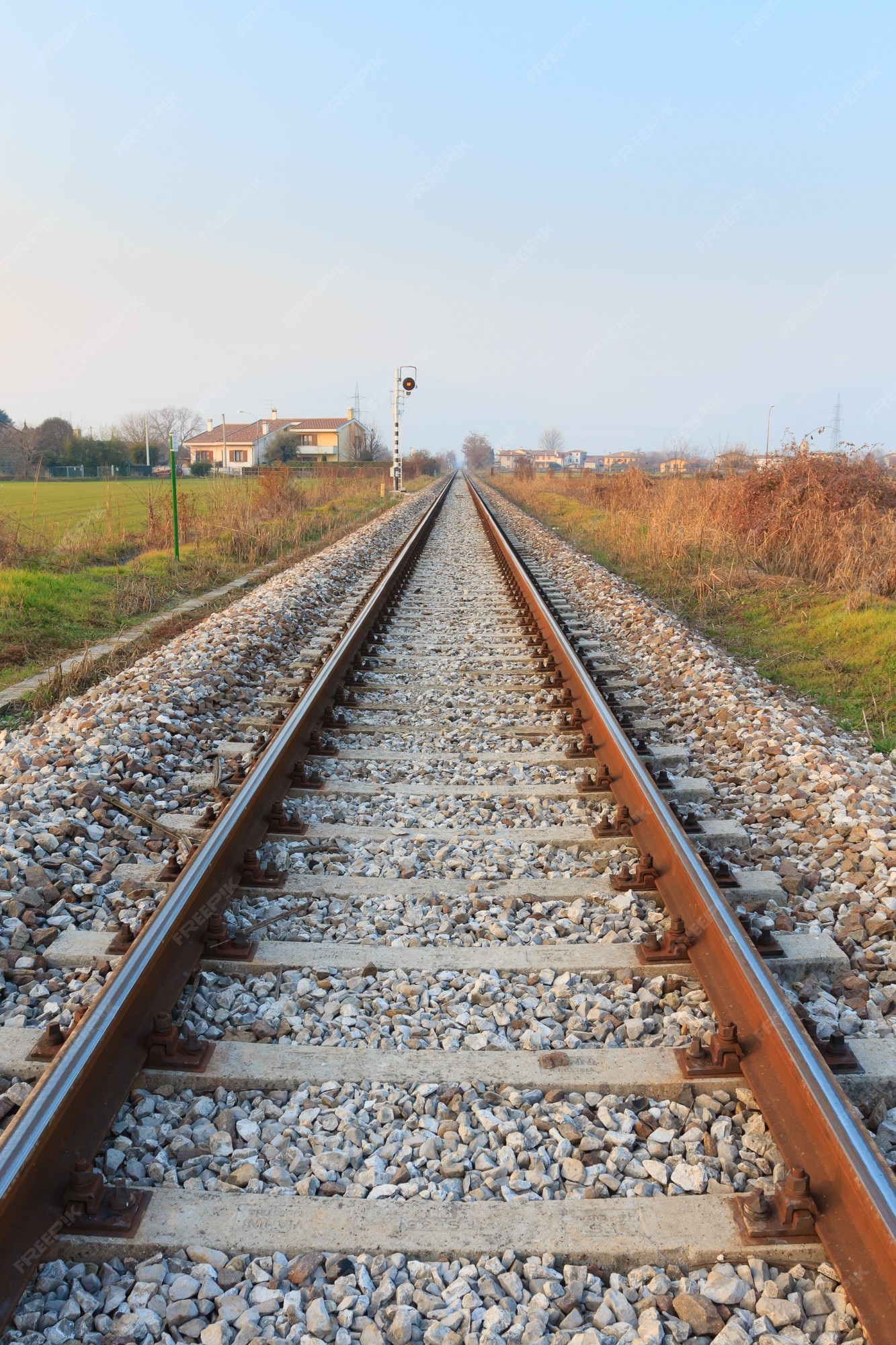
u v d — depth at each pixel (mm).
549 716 6953
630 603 11734
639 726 6793
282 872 4406
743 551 14797
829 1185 2445
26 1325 2234
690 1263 2436
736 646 10477
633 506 23391
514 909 4227
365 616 9500
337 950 3820
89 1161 2518
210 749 6328
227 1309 2297
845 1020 3422
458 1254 2455
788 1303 2270
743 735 6508
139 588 12812
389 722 6871
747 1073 2945
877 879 4410
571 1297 2324
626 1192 2650
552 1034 3342
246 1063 3133
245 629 9547
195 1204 2578
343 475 44875
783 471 14805
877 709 7734
